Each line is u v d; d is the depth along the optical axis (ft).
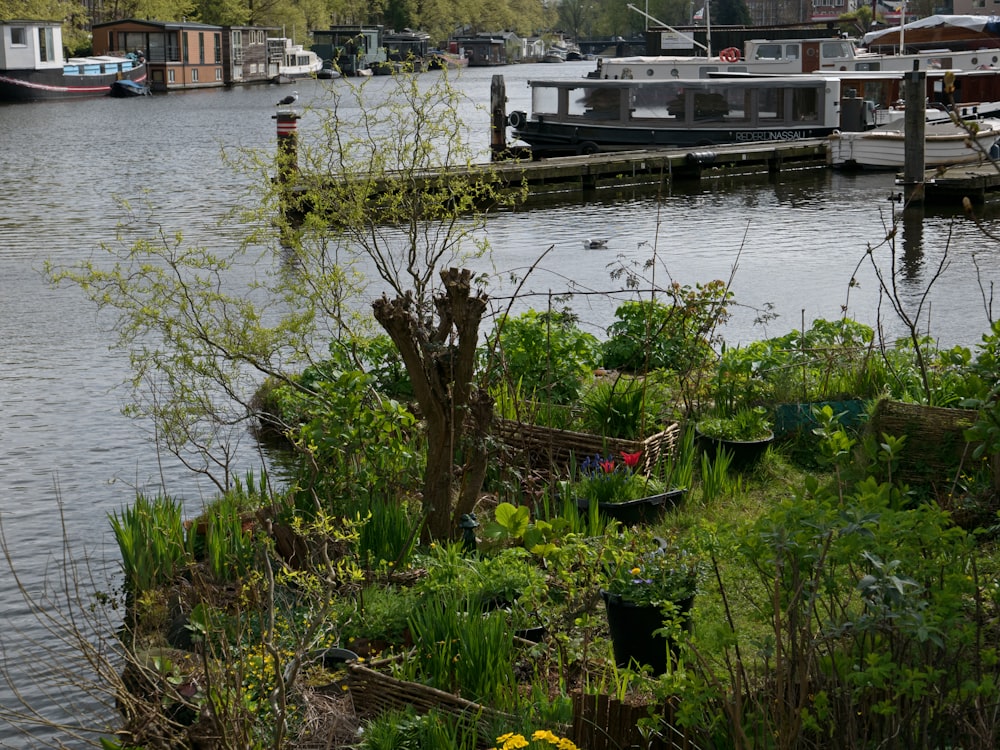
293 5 414.82
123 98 279.90
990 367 26.50
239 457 41.14
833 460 22.95
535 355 39.88
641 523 32.12
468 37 549.95
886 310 63.82
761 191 122.31
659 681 19.71
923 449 31.37
